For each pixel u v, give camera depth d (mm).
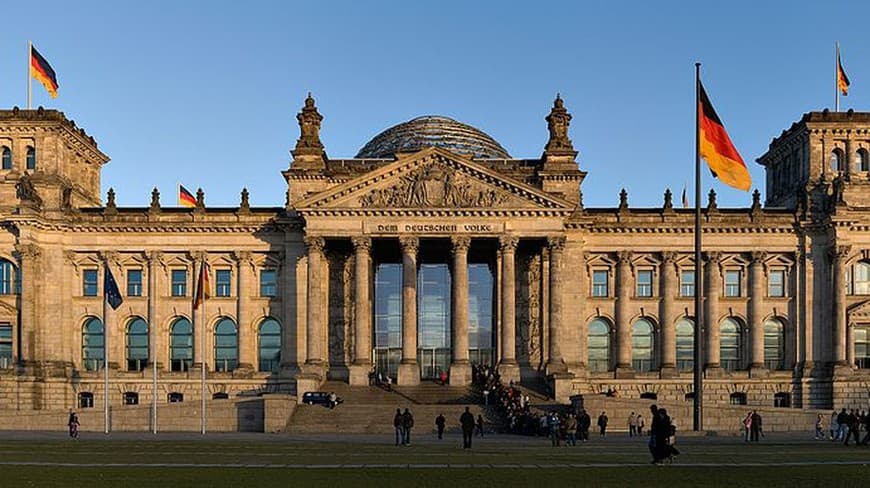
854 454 64875
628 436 93188
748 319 133500
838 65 133125
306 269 131750
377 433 97312
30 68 132375
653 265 134625
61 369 130125
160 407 101938
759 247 133500
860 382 127812
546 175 131000
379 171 124000
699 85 82000
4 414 102938
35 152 132500
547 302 130250
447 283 135875
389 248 133750
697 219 79125
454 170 124750
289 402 101688
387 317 135000
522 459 60656
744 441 81250
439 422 85875
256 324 133875
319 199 123812
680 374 131875
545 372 123875
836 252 129875
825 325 132375
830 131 133500
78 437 88375
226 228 132875
